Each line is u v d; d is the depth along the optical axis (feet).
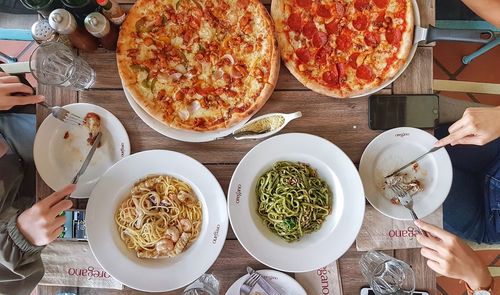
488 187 3.28
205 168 2.59
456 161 3.38
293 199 2.66
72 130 2.69
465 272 2.63
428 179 2.68
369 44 2.71
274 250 2.60
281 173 2.68
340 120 2.70
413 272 2.64
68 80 2.56
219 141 2.69
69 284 2.68
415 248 2.71
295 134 2.56
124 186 2.64
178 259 2.65
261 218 2.72
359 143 2.71
